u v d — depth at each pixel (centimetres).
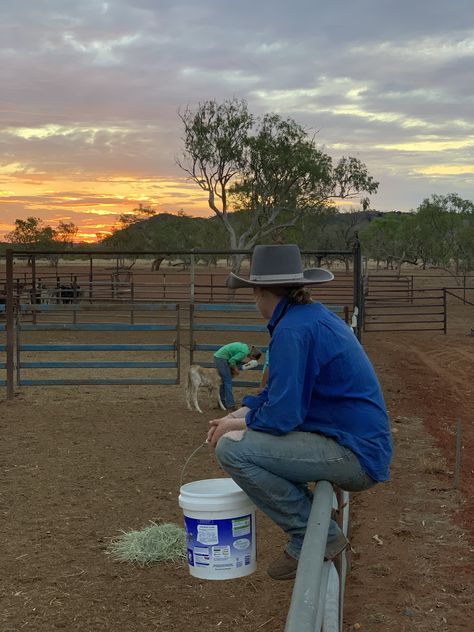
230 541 316
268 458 284
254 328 1298
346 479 285
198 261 9219
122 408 1211
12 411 1180
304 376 282
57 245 11406
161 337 2367
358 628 457
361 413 287
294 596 184
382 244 8362
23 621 459
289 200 4734
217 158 4491
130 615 471
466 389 1463
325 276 308
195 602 492
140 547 565
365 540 616
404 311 3488
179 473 806
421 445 963
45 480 778
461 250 7481
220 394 1210
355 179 4750
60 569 541
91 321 2766
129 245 9038
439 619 470
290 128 4500
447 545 604
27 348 1327
